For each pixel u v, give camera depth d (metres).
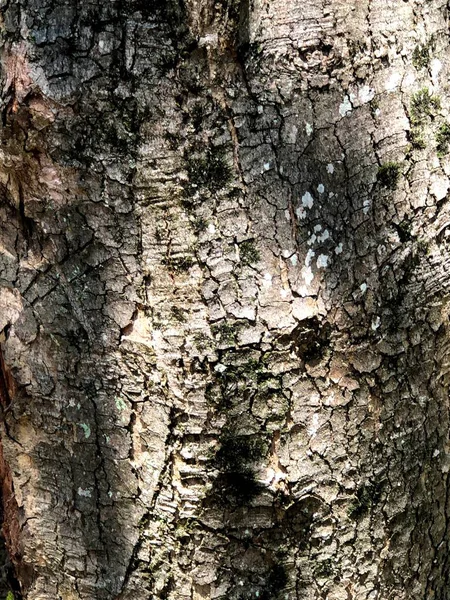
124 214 0.80
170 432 0.84
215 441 0.83
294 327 0.81
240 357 0.81
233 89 0.77
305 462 0.85
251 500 0.84
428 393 0.91
